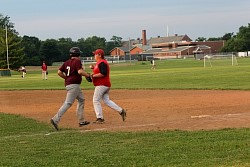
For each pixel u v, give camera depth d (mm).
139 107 19297
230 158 8727
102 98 14930
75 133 12555
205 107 18312
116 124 14312
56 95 27812
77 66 13766
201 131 11992
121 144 10594
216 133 11531
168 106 19250
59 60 159250
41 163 8953
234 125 13086
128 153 9531
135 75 51156
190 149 9727
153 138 11195
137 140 11023
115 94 26500
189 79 38844
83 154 9609
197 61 110750
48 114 18141
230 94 23688
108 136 11789
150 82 37188
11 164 8930
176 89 28578
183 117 15469
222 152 9281
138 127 13414
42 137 12062
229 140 10516
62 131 13148
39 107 21078
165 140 10859
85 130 13203
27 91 31922
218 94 24000
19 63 104438
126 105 20281
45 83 43562
